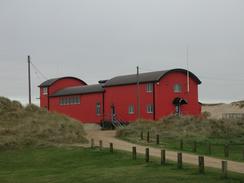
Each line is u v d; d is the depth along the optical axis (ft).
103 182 80.18
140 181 77.51
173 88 223.10
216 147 138.92
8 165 114.11
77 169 99.30
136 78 228.84
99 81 259.39
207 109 374.63
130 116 227.20
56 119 169.58
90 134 174.70
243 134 171.22
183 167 88.94
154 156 110.63
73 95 256.32
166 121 183.32
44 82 282.97
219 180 74.23
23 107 178.70
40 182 86.74
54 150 131.64
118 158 107.86
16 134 150.20
